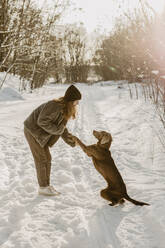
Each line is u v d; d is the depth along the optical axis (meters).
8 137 6.68
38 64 16.09
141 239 2.69
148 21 9.34
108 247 2.61
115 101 11.46
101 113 9.45
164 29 9.06
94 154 3.51
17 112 9.43
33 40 13.84
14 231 2.98
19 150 5.84
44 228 3.01
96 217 3.19
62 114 3.64
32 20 13.32
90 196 3.80
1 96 12.05
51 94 15.45
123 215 3.21
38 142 3.72
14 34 12.46
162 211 3.06
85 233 2.86
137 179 4.23
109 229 2.94
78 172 4.73
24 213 3.35
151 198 3.49
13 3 12.87
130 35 11.77
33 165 5.00
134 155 5.41
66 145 6.23
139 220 3.04
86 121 8.46
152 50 9.33
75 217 3.19
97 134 3.60
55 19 14.27
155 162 4.89
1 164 4.96
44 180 3.84
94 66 30.55
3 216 3.26
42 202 3.62
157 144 5.74
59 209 3.44
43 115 3.59
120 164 4.91
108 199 3.47
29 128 3.74
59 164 5.05
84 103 11.98
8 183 4.25
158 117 7.74
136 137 6.41
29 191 4.02
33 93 15.32
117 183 3.40
